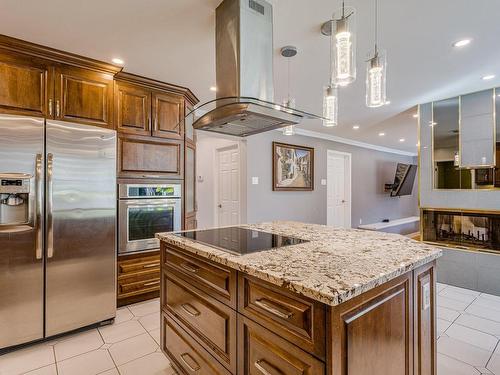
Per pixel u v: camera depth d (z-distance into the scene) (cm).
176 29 198
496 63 250
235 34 166
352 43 144
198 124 197
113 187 241
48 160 210
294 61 244
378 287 106
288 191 507
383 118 438
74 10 175
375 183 715
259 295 112
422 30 198
